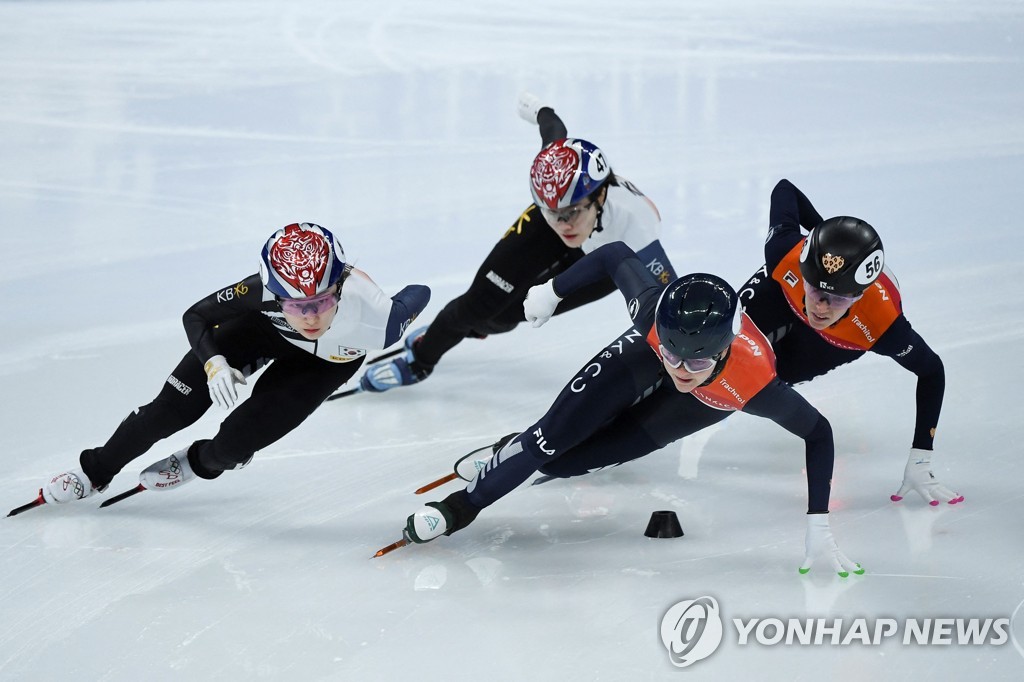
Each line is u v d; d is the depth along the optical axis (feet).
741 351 23.02
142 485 27.96
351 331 25.64
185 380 26.58
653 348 23.91
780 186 30.66
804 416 23.58
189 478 27.78
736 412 34.88
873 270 24.67
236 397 24.73
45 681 20.89
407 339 36.17
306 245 23.71
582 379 24.79
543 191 29.22
